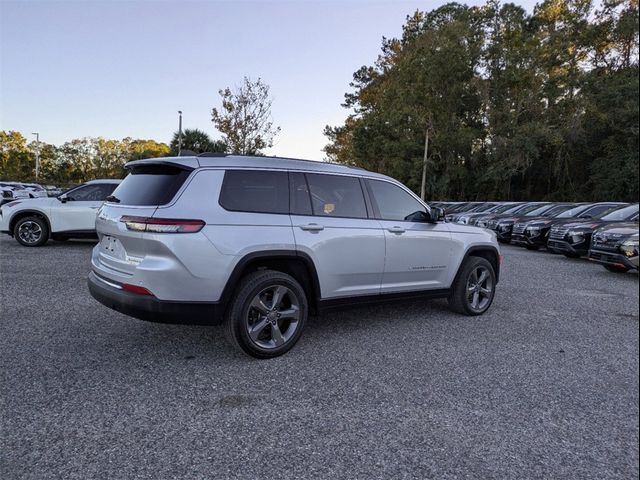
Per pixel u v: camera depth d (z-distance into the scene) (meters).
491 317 5.45
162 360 3.81
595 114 29.81
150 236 3.41
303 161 4.34
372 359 3.94
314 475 2.30
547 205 16.23
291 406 3.04
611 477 2.34
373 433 2.72
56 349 4.00
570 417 2.96
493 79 34.62
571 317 5.51
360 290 4.50
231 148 19.80
